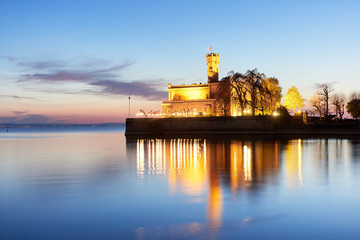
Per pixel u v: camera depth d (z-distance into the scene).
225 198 35.03
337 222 27.86
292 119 159.12
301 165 56.81
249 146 93.12
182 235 25.61
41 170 56.91
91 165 62.44
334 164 57.66
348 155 69.81
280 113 158.25
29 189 41.00
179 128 157.25
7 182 45.88
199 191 38.28
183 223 27.97
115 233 26.16
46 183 44.81
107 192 38.69
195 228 26.86
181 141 123.00
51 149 104.69
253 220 28.44
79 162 67.62
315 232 25.89
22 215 30.61
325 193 36.91
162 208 31.97
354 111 165.38
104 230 26.81
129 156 76.94
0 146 122.50
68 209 32.22
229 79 147.50
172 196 36.28
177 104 195.25
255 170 52.09
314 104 186.88
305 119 162.12
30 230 27.00
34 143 142.25
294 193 36.88
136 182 44.31
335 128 139.75
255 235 25.44
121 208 32.22
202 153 77.38
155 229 26.78
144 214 30.31
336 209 31.12
